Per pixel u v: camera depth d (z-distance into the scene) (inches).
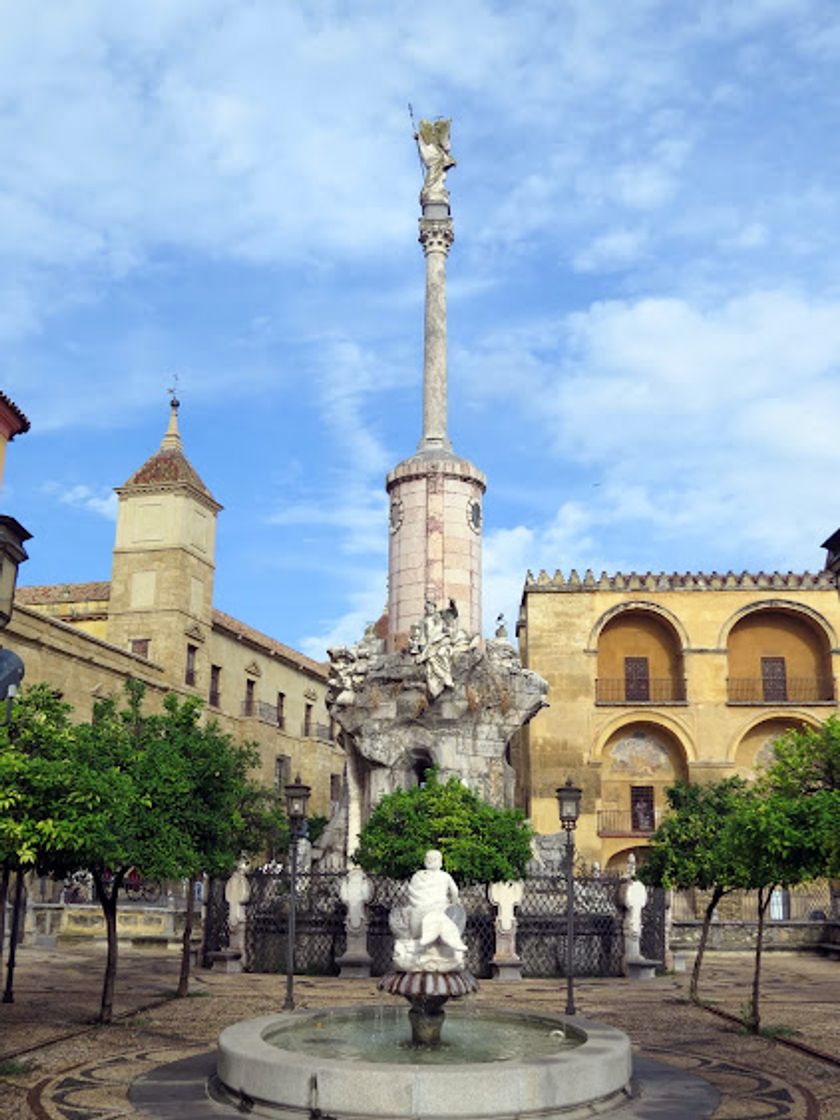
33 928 1258.6
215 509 2087.8
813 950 1333.7
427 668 1072.2
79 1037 590.6
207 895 1040.8
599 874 1186.6
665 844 847.7
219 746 776.3
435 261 1326.3
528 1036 494.9
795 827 581.9
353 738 1108.5
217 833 763.4
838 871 569.3
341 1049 460.4
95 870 645.9
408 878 828.6
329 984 868.0
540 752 1988.2
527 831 855.7
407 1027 517.7
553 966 967.6
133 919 1285.7
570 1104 397.7
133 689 812.6
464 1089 379.6
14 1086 459.5
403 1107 378.0
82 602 2026.3
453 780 873.5
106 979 648.4
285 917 981.8
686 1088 459.5
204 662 1999.3
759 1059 547.8
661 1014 715.4
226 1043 437.7
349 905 943.0
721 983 943.0
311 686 2551.7
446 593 1171.3
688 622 2060.8
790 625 2098.9
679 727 2020.2
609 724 2023.9
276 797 1596.9
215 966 1002.7
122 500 1983.3
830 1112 425.1
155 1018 668.7
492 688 1093.8
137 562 1943.9
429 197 1347.2
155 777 666.2
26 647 1445.6
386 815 840.3
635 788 2053.4
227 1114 402.6
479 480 1220.5
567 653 2036.2
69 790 516.7
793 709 2009.1
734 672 2090.3
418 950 474.9
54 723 559.8
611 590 2066.9
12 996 725.9
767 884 652.1
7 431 1172.5
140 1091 445.4
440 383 1288.1
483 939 960.3
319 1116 383.6
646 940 1052.5
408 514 1202.0
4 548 415.5
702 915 1667.1
